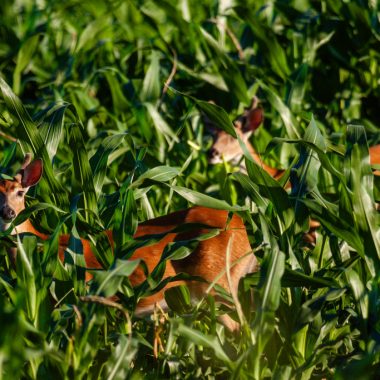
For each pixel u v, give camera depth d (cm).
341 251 1014
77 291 917
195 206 1147
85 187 1071
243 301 943
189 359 899
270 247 890
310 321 861
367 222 905
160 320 1025
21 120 1109
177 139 1470
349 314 949
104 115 1633
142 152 1142
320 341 885
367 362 761
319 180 1365
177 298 987
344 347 941
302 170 1005
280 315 903
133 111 1528
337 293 861
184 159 1528
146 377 859
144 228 1122
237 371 780
